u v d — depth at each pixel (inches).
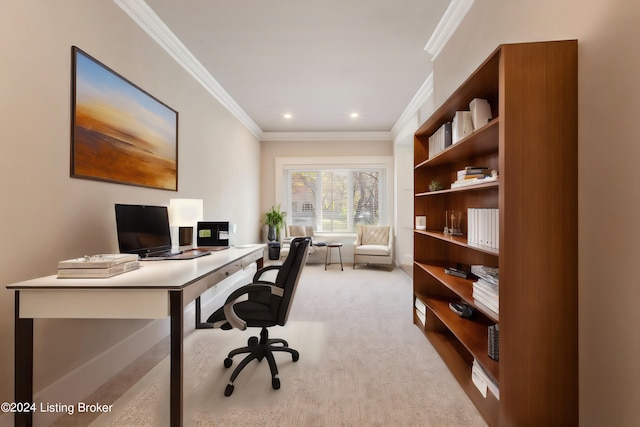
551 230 52.7
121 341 81.5
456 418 61.9
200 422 60.0
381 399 67.8
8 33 54.4
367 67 134.0
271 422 60.3
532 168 52.8
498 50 53.9
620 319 45.3
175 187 112.0
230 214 175.3
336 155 246.1
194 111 129.9
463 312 87.0
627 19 43.4
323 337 101.0
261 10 94.7
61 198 65.3
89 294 52.1
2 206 54.1
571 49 52.1
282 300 73.0
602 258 47.9
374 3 92.4
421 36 110.3
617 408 45.9
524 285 53.1
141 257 81.5
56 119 63.9
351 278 189.6
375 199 247.9
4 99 54.0
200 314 114.2
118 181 81.7
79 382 68.0
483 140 70.7
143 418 61.6
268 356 77.0
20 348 52.1
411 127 184.4
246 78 144.5
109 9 79.6
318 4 92.4
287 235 242.1
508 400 53.2
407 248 215.0
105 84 77.3
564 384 52.8
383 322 114.6
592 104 49.2
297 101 175.3
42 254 61.2
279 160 247.4
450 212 108.0
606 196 47.1
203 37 109.6
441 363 83.7
